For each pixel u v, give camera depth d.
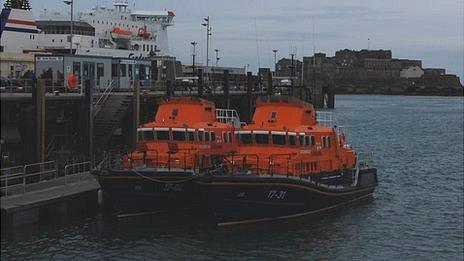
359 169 34.12
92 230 26.73
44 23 68.25
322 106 143.88
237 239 26.12
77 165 34.16
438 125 110.81
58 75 45.16
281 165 28.61
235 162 28.50
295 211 28.45
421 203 35.53
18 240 24.92
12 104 37.91
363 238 27.27
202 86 54.59
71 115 40.22
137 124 41.00
